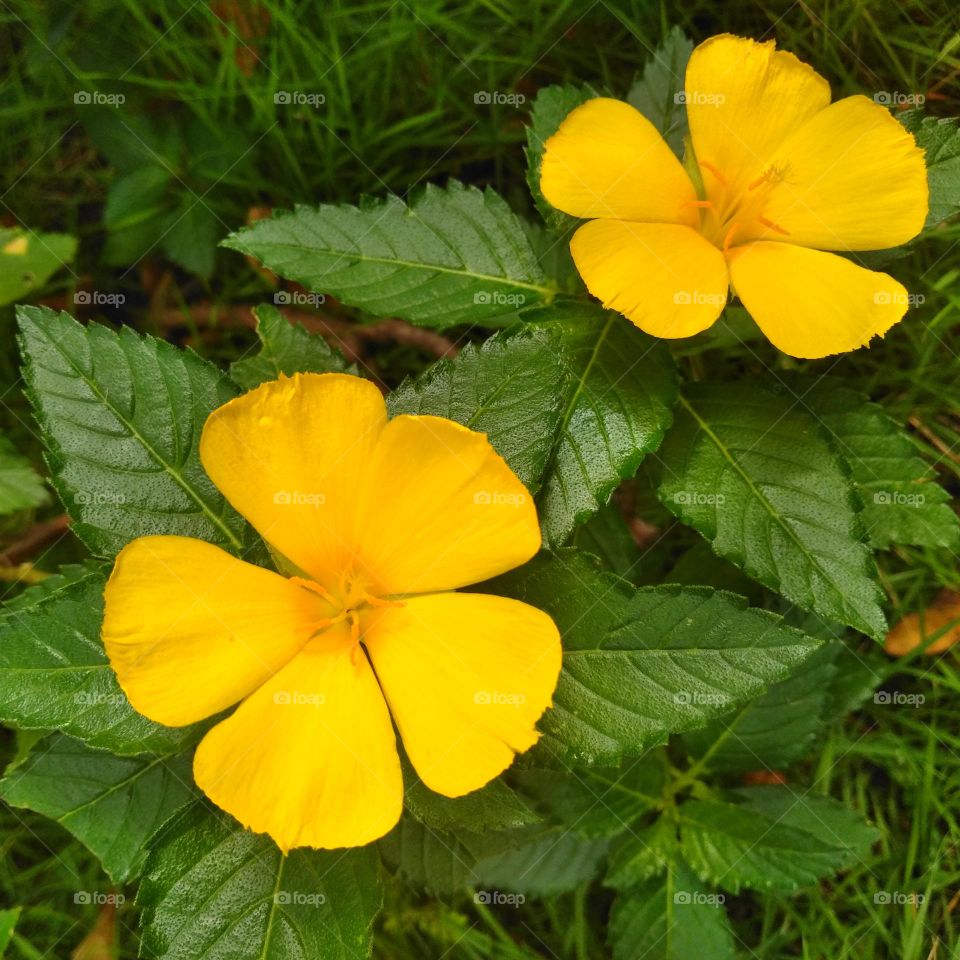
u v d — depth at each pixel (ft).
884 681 0.81
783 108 0.63
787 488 0.67
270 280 0.83
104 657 0.60
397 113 0.83
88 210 0.84
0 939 0.71
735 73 0.63
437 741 0.56
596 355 0.66
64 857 0.78
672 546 0.81
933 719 0.79
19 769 0.68
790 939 0.78
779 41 0.81
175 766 0.66
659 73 0.71
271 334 0.68
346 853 0.61
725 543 0.67
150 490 0.61
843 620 0.66
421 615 0.57
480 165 0.84
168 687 0.56
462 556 0.57
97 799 0.66
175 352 0.62
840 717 0.76
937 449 0.82
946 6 0.79
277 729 0.56
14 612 0.60
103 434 0.61
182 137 0.82
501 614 0.56
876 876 0.79
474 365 0.61
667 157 0.63
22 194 0.83
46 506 0.81
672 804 0.75
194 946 0.59
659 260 0.62
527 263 0.70
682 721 0.60
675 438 0.69
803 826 0.75
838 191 0.63
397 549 0.57
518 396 0.60
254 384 0.67
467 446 0.55
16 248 0.79
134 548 0.55
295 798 0.56
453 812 0.60
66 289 0.83
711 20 0.82
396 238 0.70
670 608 0.60
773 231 0.64
